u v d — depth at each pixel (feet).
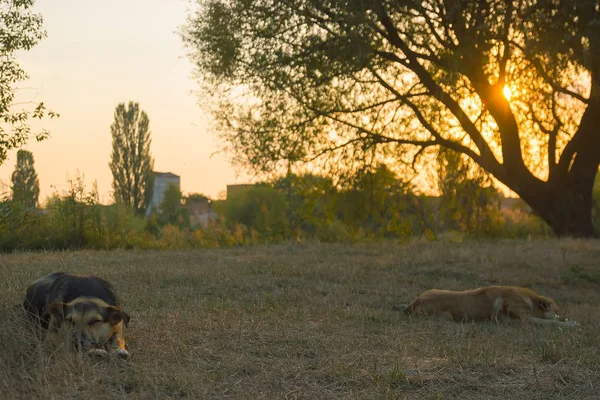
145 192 209.46
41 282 22.91
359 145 69.77
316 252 56.90
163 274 40.16
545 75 50.80
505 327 30.89
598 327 30.91
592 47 43.16
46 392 17.29
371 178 71.67
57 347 19.47
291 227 82.79
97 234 64.49
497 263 51.08
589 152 67.56
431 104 69.97
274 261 49.06
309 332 26.81
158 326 25.63
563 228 69.31
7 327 21.21
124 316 20.66
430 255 53.57
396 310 33.88
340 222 88.89
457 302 32.45
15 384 18.20
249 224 121.70
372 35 53.11
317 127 68.95
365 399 19.02
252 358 22.44
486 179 75.15
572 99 64.18
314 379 20.63
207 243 70.54
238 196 126.11
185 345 22.91
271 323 27.99
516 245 64.69
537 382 20.74
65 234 63.26
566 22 44.78
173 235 71.82
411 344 25.27
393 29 59.26
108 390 18.06
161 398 18.16
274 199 119.85
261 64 62.64
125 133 207.31
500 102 61.77
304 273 43.78
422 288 41.14
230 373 20.84
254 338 25.21
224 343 24.11
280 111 67.62
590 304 39.14
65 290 21.57
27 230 63.62
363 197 72.49
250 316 29.30
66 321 20.01
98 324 20.13
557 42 43.93
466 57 52.80
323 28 58.23
